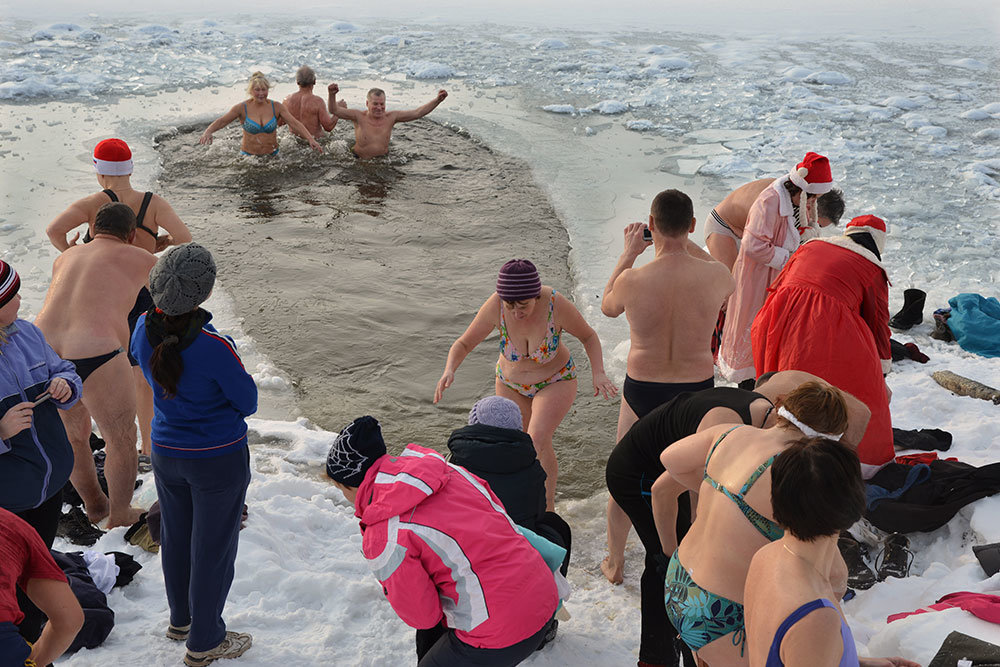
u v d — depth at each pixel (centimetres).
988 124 1405
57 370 399
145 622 409
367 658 391
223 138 1310
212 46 1975
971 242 938
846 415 296
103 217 518
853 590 444
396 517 305
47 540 403
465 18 2445
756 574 260
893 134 1354
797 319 511
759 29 2295
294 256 941
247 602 424
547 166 1227
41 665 282
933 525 471
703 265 482
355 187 1148
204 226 1008
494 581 306
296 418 662
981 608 371
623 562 477
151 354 354
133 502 518
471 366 746
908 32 2236
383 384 715
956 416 606
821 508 239
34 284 823
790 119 1445
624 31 2264
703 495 319
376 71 1783
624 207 1074
